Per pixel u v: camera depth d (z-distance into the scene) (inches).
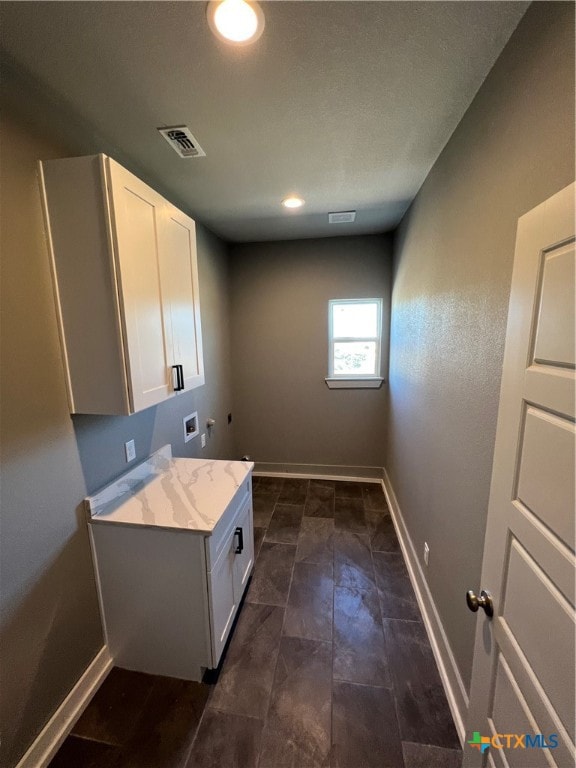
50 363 49.0
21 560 44.8
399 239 107.4
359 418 136.6
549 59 31.9
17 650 44.3
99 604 58.7
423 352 76.8
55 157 49.8
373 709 53.6
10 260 43.2
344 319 133.0
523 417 31.7
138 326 52.9
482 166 46.6
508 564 33.7
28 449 45.6
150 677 59.4
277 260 130.1
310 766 46.6
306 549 94.7
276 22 36.1
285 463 144.0
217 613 57.6
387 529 104.6
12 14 34.4
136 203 52.1
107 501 59.9
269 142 60.6
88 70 42.6
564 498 25.5
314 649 64.1
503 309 41.1
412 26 37.1
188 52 39.9
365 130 57.4
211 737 50.1
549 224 28.0
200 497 63.2
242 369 139.6
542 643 27.8
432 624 65.9
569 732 24.4
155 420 77.8
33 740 46.4
